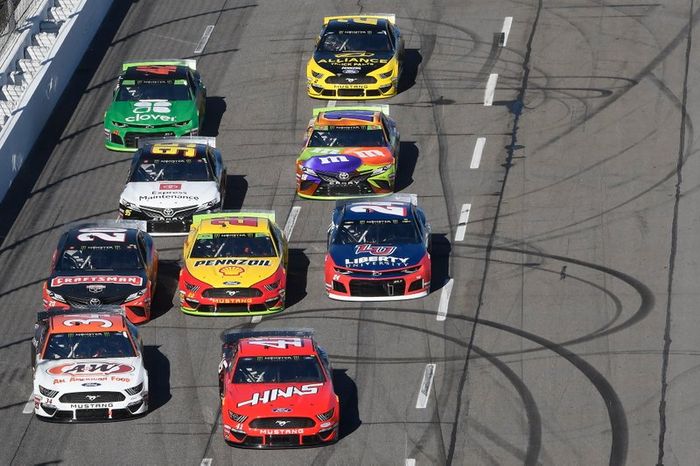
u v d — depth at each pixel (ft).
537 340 343.26
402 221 371.97
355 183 408.87
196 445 301.43
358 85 470.39
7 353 343.05
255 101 478.59
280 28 529.45
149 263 362.74
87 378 307.99
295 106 473.67
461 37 517.55
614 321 350.43
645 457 296.30
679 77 481.05
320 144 419.54
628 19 523.70
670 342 340.59
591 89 476.54
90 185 427.74
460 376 328.49
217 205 395.14
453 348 340.18
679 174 423.23
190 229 379.96
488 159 437.17
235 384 301.43
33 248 394.73
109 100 479.82
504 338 344.28
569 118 459.32
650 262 377.91
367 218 372.99
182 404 318.45
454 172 429.79
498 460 295.89
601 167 429.79
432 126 458.09
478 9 539.70
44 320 328.70
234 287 350.43
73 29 499.51
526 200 412.98
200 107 454.40
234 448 299.58
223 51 514.27
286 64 503.20
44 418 307.78
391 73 471.21
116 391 306.35
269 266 357.00
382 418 311.68
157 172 402.52
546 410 314.55
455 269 377.30
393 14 537.24
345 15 537.65
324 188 410.52
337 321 352.69
